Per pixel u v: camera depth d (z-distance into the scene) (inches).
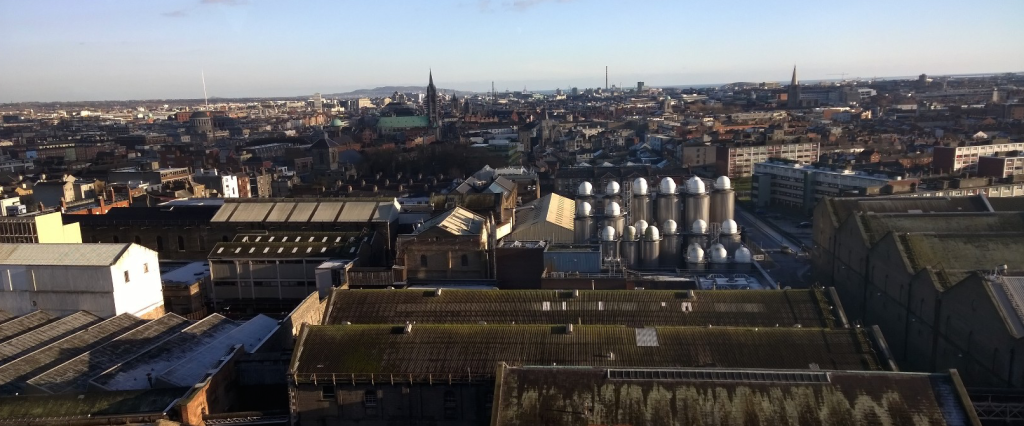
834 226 4411.9
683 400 2117.4
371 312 3166.8
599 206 5374.0
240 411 2748.5
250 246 4736.7
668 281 3823.8
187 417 2400.3
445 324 2834.6
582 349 2605.8
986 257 3368.6
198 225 5413.4
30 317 3634.4
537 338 2677.2
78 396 2532.0
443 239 4197.8
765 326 2908.5
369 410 2546.8
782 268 5305.1
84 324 3580.2
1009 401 2346.2
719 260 4286.4
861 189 6471.5
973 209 4473.4
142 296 4037.9
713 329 2687.0
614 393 2156.7
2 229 4562.0
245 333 3395.7
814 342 2568.9
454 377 2481.5
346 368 2546.8
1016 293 2655.0
